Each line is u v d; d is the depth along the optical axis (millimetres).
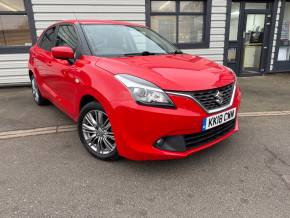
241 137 3619
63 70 3412
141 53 3361
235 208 2221
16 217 2107
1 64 6773
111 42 3377
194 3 7633
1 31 6746
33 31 6738
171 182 2588
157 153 2445
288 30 8414
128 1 7078
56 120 4305
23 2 6570
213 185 2537
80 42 3256
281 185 2533
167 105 2377
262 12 8023
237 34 8117
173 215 2148
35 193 2408
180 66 2850
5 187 2492
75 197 2361
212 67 3041
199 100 2496
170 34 7750
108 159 2924
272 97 5809
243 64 8383
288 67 8766
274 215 2135
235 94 2963
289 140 3529
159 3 7410
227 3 7648
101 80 2666
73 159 3021
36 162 2961
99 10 6965
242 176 2686
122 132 2506
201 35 7953
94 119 2979
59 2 6688
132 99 2408
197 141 2627
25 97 5828
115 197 2369
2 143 3461
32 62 4820
